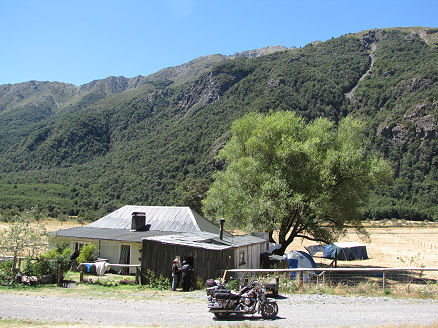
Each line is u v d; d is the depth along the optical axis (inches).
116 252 999.0
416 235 2716.5
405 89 6338.6
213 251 663.1
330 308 497.7
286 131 1154.7
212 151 4537.4
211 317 455.8
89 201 4229.8
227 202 1178.6
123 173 5022.1
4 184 4864.7
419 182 4899.1
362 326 406.6
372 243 2144.4
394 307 506.0
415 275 1068.5
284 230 1137.4
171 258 695.7
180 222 1107.3
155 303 537.0
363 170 1053.2
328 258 1451.8
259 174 1121.4
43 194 4429.1
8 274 702.5
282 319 441.1
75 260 957.8
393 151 5472.4
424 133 5408.5
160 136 6309.1
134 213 1106.7
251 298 452.4
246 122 1236.5
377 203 4598.9
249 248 836.0
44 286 686.5
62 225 2800.2
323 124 1175.6
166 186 4183.1
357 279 925.2
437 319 440.8
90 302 541.0
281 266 894.4
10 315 456.4
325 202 1022.4
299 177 1086.4
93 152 7234.3
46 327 400.5
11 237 734.5
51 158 6796.3
